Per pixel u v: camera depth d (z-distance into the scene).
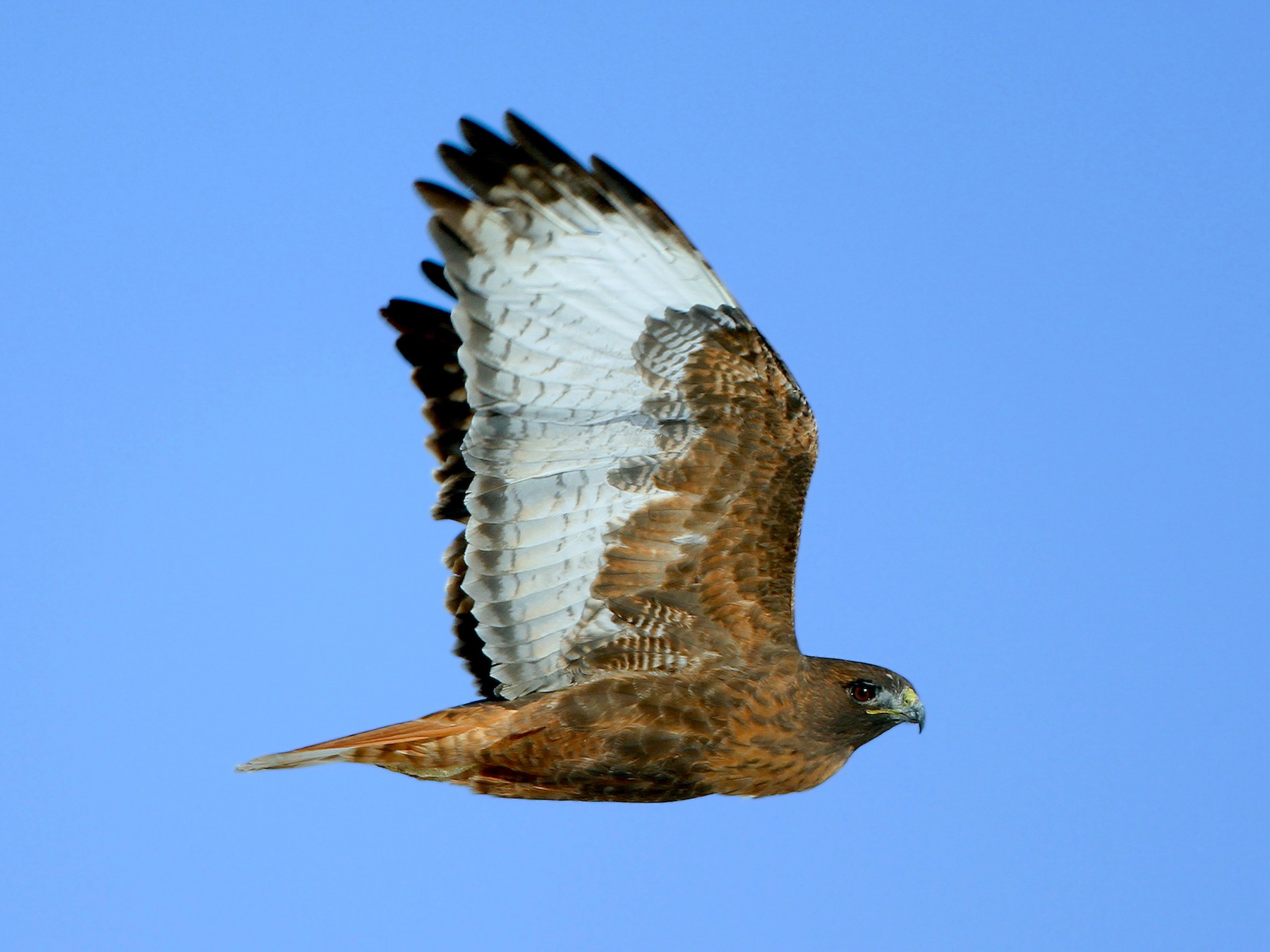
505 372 12.85
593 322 13.04
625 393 13.17
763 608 13.86
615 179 13.10
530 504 13.27
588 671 13.88
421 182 12.57
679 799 14.21
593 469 13.30
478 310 12.69
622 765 13.70
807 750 14.36
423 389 13.94
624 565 13.60
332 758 13.26
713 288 13.27
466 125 12.70
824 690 14.59
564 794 13.98
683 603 13.73
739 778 14.04
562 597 13.63
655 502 13.45
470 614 13.70
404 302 14.11
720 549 13.57
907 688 15.04
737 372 13.26
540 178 12.86
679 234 13.26
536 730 13.56
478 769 13.67
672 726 13.73
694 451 13.35
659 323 13.16
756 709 13.88
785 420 13.34
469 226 12.63
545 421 13.07
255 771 13.16
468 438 12.92
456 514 13.67
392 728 13.48
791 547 13.66
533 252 12.84
